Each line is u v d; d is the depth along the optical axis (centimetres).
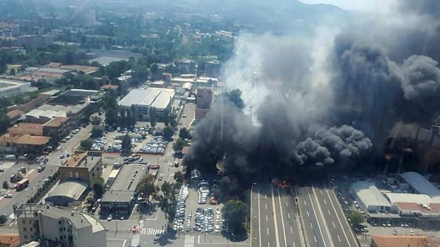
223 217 16288
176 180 19188
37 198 17450
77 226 11888
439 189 18588
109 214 16325
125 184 17788
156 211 16812
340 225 15488
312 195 17812
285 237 14612
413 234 15662
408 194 17662
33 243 11919
